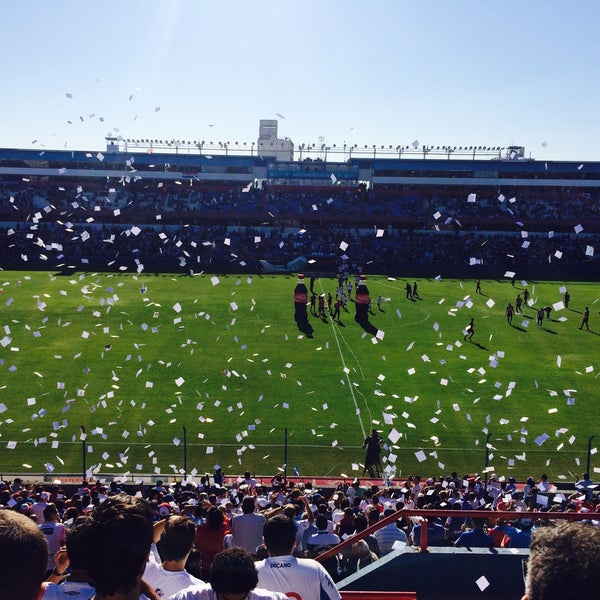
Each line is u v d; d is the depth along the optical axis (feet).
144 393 108.27
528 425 97.66
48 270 223.10
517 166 286.87
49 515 38.99
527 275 232.12
